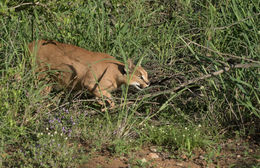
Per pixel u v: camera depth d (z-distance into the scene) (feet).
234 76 51.29
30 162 36.55
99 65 51.26
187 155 41.63
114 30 61.93
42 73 50.47
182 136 43.93
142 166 38.22
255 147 44.09
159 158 40.75
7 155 38.04
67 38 56.54
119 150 40.98
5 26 51.31
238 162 40.11
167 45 62.75
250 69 48.65
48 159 37.04
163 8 71.15
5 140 40.98
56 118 46.19
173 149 42.93
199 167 38.96
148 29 65.00
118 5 59.36
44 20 55.26
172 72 58.08
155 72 57.36
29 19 55.72
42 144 39.09
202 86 49.73
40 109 46.47
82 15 54.24
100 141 42.73
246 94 45.34
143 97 48.06
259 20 56.70
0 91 42.75
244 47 53.93
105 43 58.18
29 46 51.60
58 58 51.03
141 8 65.98
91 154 40.11
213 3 68.13
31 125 44.29
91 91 51.72
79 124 45.60
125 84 52.47
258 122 48.06
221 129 48.52
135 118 48.37
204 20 64.85
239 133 47.26
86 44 58.03
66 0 43.52
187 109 53.21
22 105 46.39
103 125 45.68
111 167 37.73
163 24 67.62
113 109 51.06
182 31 66.80
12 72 43.98
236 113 49.39
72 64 51.03
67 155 38.06
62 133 42.24
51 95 52.85
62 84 52.80
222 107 50.19
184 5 69.82
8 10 41.63
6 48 47.91
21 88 44.62
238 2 58.49
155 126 47.65
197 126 47.60
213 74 48.55
